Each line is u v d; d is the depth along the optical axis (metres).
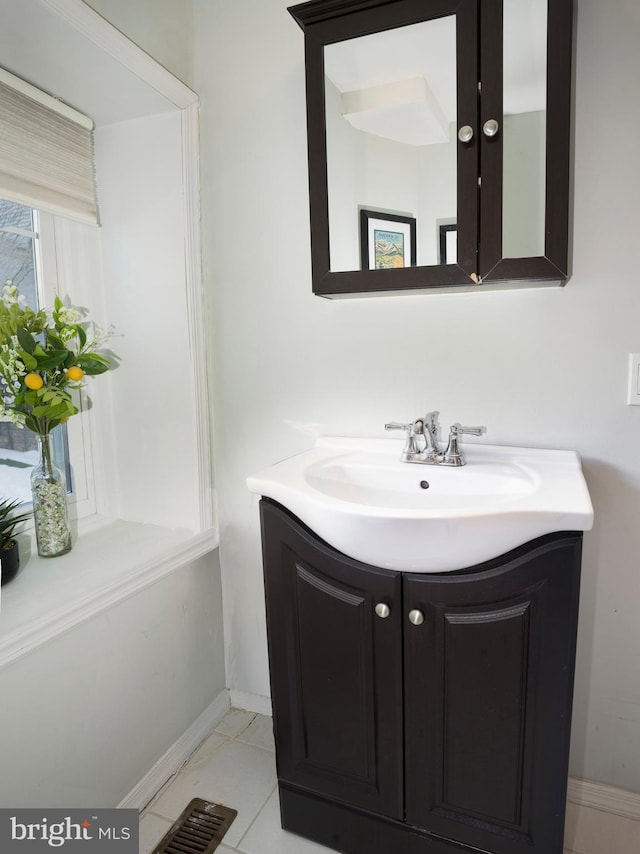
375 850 1.13
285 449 1.51
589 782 1.29
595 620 1.24
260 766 1.46
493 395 1.26
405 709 1.03
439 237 1.14
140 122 1.45
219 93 1.45
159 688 1.41
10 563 1.17
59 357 1.21
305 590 1.08
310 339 1.44
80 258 1.50
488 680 0.96
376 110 1.17
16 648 0.97
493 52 1.05
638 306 1.12
